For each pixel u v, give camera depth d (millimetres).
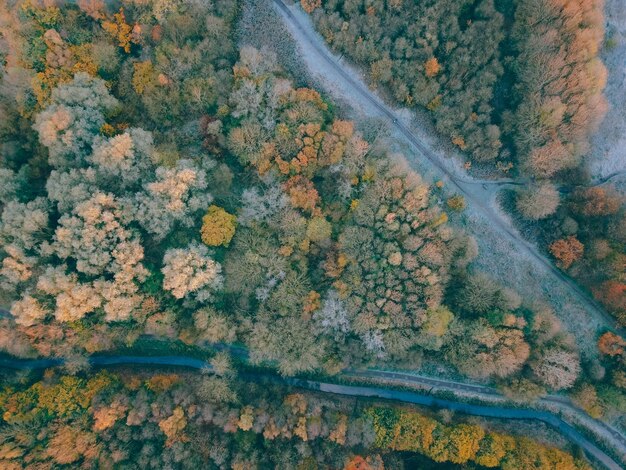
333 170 79500
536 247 85875
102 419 72312
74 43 77312
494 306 79750
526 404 83875
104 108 76812
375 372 85375
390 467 76625
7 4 75188
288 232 78812
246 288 79250
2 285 71688
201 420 74750
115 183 75625
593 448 82000
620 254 78312
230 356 83188
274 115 78875
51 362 80875
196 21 79938
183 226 78062
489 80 81562
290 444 75250
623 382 78062
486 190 87125
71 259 75062
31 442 70688
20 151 77812
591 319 84000
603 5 82000
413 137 87188
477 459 75562
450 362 82875
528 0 77688
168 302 76688
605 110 79250
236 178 81875
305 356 78062
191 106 80500
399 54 82250
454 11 80062
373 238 80062
